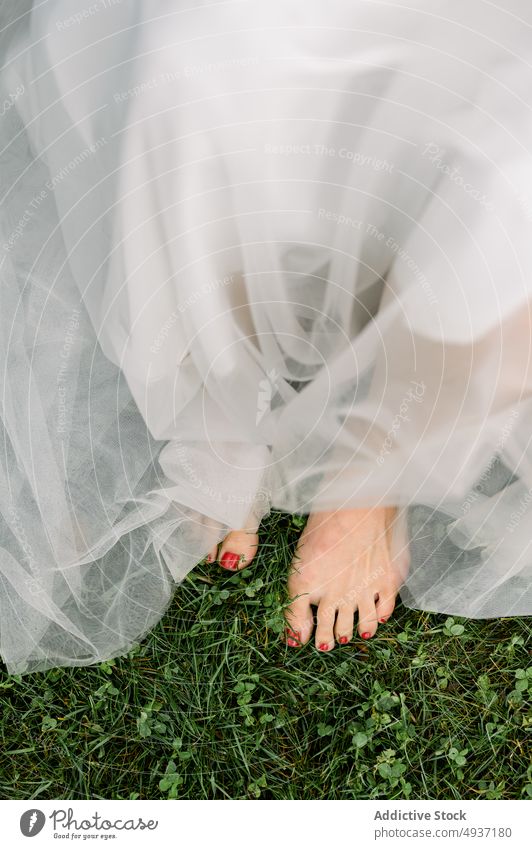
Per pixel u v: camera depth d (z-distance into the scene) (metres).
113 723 1.33
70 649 1.33
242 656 1.37
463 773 1.32
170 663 1.36
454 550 1.39
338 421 1.33
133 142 1.06
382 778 1.32
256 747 1.32
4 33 1.25
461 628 1.38
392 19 1.03
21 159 1.29
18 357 1.27
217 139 1.05
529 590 1.36
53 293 1.29
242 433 1.35
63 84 1.15
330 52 1.03
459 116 1.03
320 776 1.31
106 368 1.32
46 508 1.29
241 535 1.40
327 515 1.38
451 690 1.37
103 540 1.33
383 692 1.34
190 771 1.32
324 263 1.19
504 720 1.34
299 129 1.06
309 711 1.35
